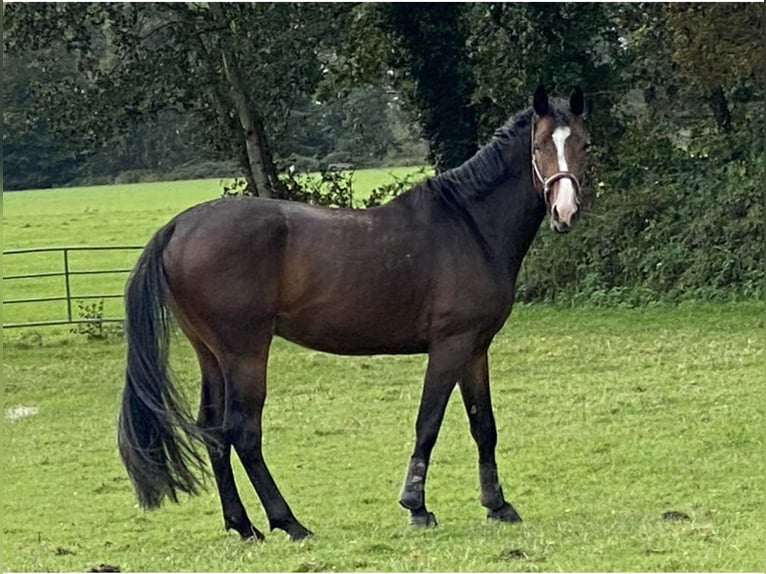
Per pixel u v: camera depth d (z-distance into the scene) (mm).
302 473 10375
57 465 11211
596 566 6664
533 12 21281
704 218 20516
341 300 7707
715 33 20594
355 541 7562
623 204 21328
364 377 15289
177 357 17688
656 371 14672
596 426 11750
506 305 8031
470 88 21938
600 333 17891
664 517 8047
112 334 19891
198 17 21906
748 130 21406
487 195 8000
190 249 7586
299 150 25047
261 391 7711
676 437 11094
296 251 7672
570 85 21484
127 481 10508
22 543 8328
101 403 14539
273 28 22109
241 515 7863
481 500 8242
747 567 6598
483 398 8180
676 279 20328
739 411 12117
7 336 20125
